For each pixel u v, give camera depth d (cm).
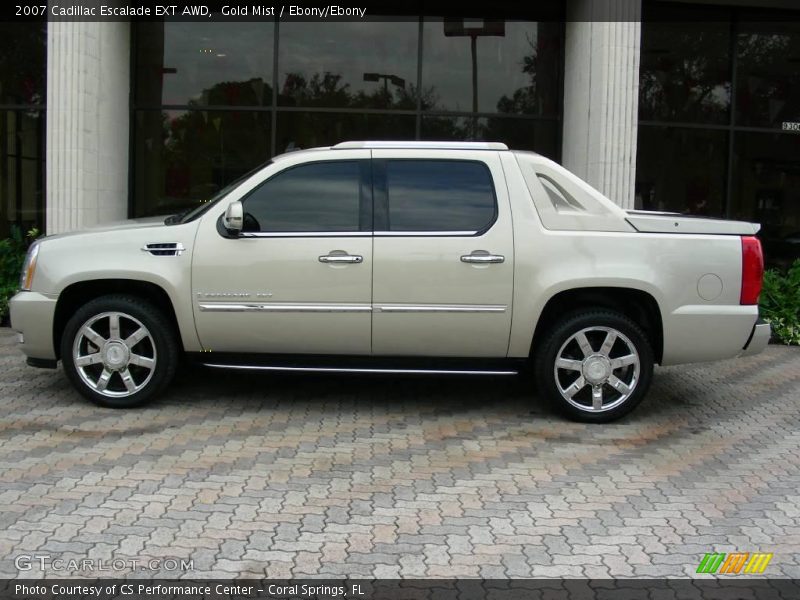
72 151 955
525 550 396
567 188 592
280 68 1109
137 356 607
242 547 393
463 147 597
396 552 391
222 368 595
